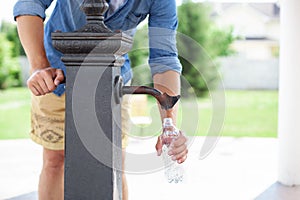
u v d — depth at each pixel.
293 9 3.47
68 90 0.95
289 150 3.52
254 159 4.51
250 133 8.31
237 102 11.30
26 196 3.19
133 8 1.47
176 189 3.32
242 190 3.35
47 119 1.77
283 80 3.58
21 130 8.20
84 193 0.97
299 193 3.30
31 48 1.27
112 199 0.96
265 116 10.03
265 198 3.15
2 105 10.38
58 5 1.66
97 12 0.93
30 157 4.59
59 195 1.82
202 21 11.01
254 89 12.53
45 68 1.16
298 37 3.47
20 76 11.50
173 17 1.56
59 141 1.77
